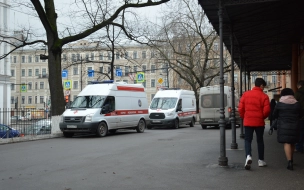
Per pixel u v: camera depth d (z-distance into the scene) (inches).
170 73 2194.9
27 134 704.4
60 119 760.3
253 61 818.2
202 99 1028.5
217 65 1557.6
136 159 398.6
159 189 259.8
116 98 781.9
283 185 266.1
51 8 782.5
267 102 328.5
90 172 326.6
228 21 468.8
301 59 647.1
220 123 348.2
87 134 802.2
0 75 1908.2
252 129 331.6
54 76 770.2
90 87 783.7
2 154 463.8
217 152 441.7
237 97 1128.8
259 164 339.3
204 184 273.0
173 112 1042.7
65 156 432.8
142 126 872.9
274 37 583.2
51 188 267.7
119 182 283.9
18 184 282.4
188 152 446.9
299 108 322.3
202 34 1459.2
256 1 351.3
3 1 1823.3
